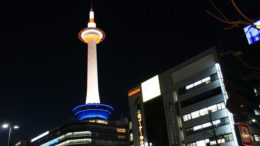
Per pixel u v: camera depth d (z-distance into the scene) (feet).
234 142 189.88
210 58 232.53
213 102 215.51
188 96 240.12
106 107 475.72
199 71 237.66
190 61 250.16
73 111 494.59
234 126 193.88
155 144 254.27
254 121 211.00
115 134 414.62
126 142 419.13
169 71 269.85
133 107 297.12
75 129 391.04
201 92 229.04
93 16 529.04
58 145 400.06
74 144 377.50
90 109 463.83
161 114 261.24
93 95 472.44
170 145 239.91
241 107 28.12
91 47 483.10
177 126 239.71
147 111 277.23
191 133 225.15
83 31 488.44
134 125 286.87
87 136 383.65
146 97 285.23
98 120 424.05
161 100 267.18
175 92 256.93
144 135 270.05
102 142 392.06
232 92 29.40
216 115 209.36
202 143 213.05
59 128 415.23
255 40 273.54
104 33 499.51
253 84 245.24
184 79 250.57
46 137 443.32
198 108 226.38
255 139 197.06
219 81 216.74
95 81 475.31
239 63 245.86
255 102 234.58
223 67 225.35
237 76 232.53
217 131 203.92
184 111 238.27
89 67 477.77
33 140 477.77
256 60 268.00
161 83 274.16
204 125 216.13
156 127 259.80
